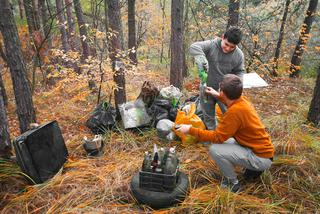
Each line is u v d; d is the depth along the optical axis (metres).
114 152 4.12
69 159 3.95
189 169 3.67
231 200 3.03
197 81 8.81
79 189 3.34
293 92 7.38
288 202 3.15
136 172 3.61
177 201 3.04
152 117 4.64
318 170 3.69
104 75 5.41
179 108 4.79
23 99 4.09
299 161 3.71
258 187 3.32
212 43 3.83
